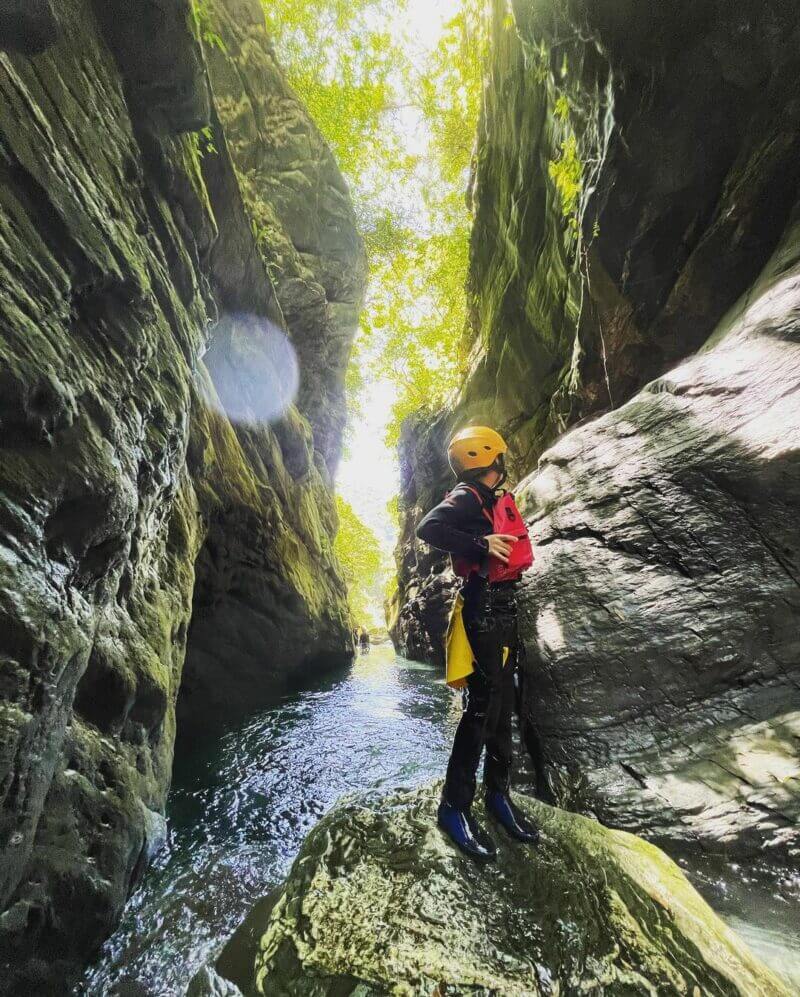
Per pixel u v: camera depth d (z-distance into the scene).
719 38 5.32
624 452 4.78
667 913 1.79
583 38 6.77
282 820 4.55
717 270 6.09
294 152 13.77
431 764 5.89
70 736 2.80
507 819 2.13
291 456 12.63
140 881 3.37
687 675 3.45
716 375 4.52
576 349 9.29
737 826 2.66
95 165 3.39
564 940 1.63
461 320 22.53
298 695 10.66
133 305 3.40
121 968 2.70
